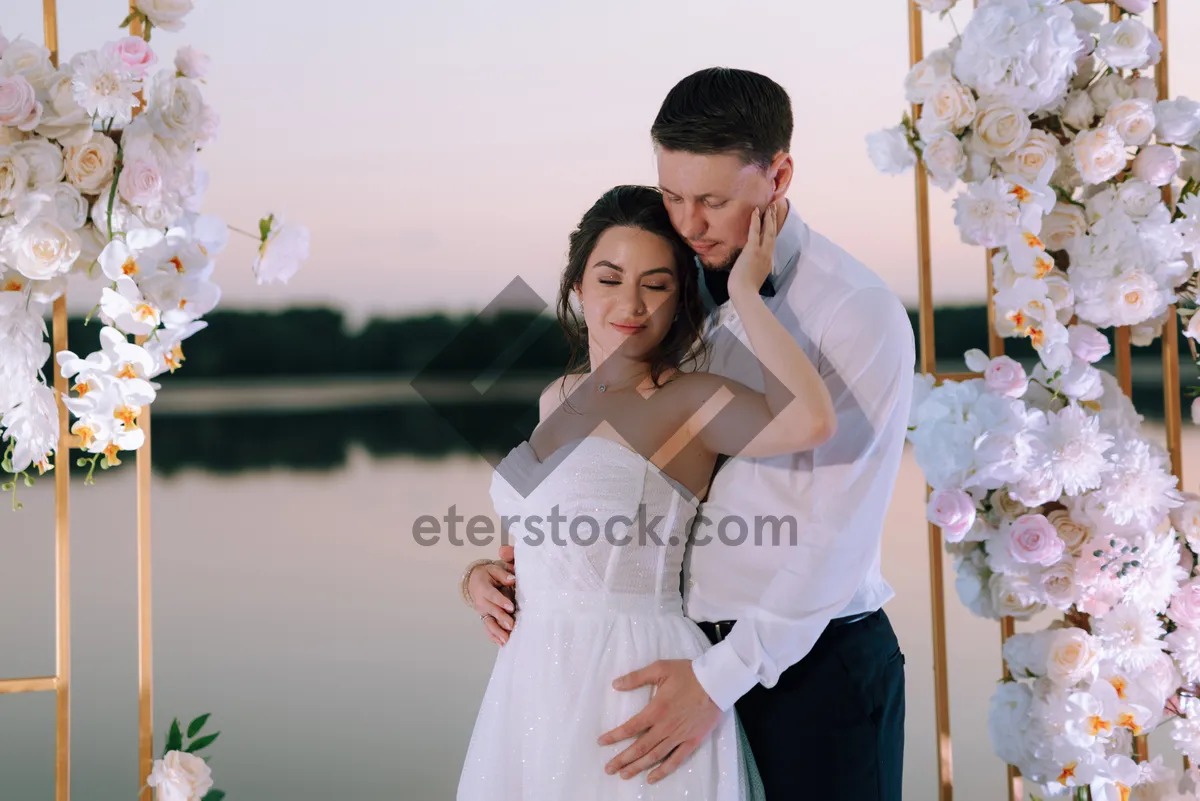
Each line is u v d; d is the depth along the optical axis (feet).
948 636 13.37
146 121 6.09
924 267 7.18
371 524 17.43
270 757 11.14
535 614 5.60
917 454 6.88
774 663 5.32
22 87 5.88
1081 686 7.07
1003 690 7.23
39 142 5.96
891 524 15.99
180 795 6.50
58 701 6.64
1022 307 6.78
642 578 5.46
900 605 13.79
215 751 11.23
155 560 16.17
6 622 14.40
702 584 5.71
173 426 21.80
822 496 5.41
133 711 12.43
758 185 5.27
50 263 5.94
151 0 6.22
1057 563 7.07
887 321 5.43
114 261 6.06
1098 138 6.79
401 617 14.48
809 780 5.68
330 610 14.69
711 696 5.24
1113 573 6.98
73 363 6.19
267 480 19.70
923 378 6.97
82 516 18.10
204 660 13.34
